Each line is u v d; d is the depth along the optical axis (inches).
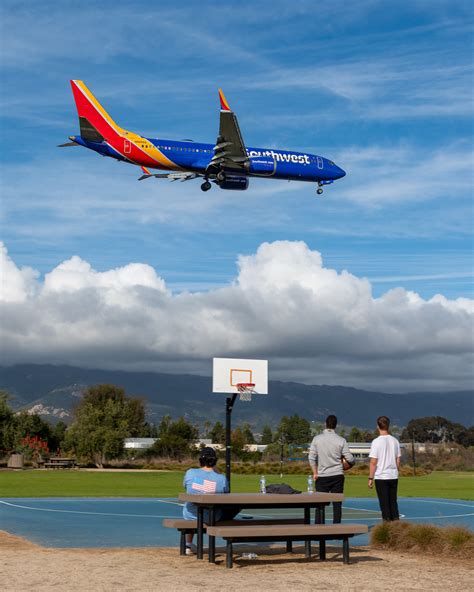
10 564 376.5
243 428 4301.2
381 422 504.1
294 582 338.0
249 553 439.2
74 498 898.1
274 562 414.3
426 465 2598.4
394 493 498.0
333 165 1610.5
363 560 421.1
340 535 406.9
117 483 1258.6
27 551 434.0
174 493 1003.3
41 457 2288.4
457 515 699.4
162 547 470.6
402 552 454.6
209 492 433.4
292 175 1555.1
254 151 1519.4
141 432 3410.4
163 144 1489.9
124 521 627.2
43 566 371.6
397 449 501.0
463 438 5826.8
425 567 390.6
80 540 501.7
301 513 736.3
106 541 498.0
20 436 2407.7
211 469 444.5
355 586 327.3
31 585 316.8
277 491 467.8
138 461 2454.5
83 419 2370.8
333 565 401.7
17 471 1841.8
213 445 3710.6
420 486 1266.0
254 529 387.5
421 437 5880.9
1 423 2429.9
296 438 4480.8
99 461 2331.4
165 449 2586.1
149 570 368.5
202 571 372.8
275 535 389.7
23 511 716.7
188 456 2586.1
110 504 807.1
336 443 490.6
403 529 470.6
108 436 2316.7
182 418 2982.3
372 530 485.4
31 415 2637.8
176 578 343.9
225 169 1497.3
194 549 438.9
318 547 475.5
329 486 489.7
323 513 444.1
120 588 312.8
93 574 349.1
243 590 313.7
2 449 2390.5
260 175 1526.8
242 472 1932.8
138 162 1487.5
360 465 2068.2
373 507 799.1
